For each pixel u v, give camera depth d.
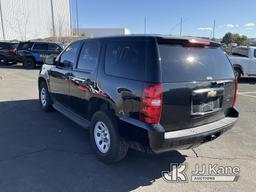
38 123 5.81
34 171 3.80
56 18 52.34
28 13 45.22
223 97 4.00
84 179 3.66
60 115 6.41
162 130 3.25
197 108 3.59
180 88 3.38
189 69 3.53
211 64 3.84
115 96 3.75
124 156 4.01
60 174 3.75
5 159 4.12
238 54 13.80
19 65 19.67
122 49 3.80
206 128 3.69
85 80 4.52
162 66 3.29
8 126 5.59
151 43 3.38
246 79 14.59
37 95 8.68
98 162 4.14
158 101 3.23
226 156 4.50
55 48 17.38
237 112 4.22
